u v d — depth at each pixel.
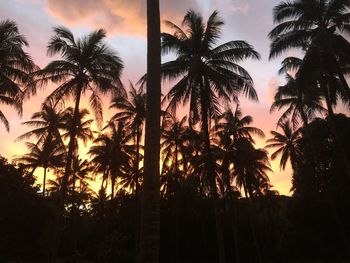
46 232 34.06
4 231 31.20
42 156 46.00
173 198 46.75
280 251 51.03
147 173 7.12
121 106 40.62
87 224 61.44
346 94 23.81
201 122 24.53
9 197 31.98
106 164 46.97
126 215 47.66
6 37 27.20
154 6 8.30
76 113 26.09
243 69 24.78
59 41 25.95
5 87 26.95
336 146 39.16
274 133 48.81
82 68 26.53
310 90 23.95
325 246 41.03
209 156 23.58
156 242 6.79
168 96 24.88
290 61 30.06
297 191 45.12
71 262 25.23
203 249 48.91
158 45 8.06
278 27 23.72
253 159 40.78
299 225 43.28
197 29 25.36
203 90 24.11
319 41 20.97
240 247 51.81
